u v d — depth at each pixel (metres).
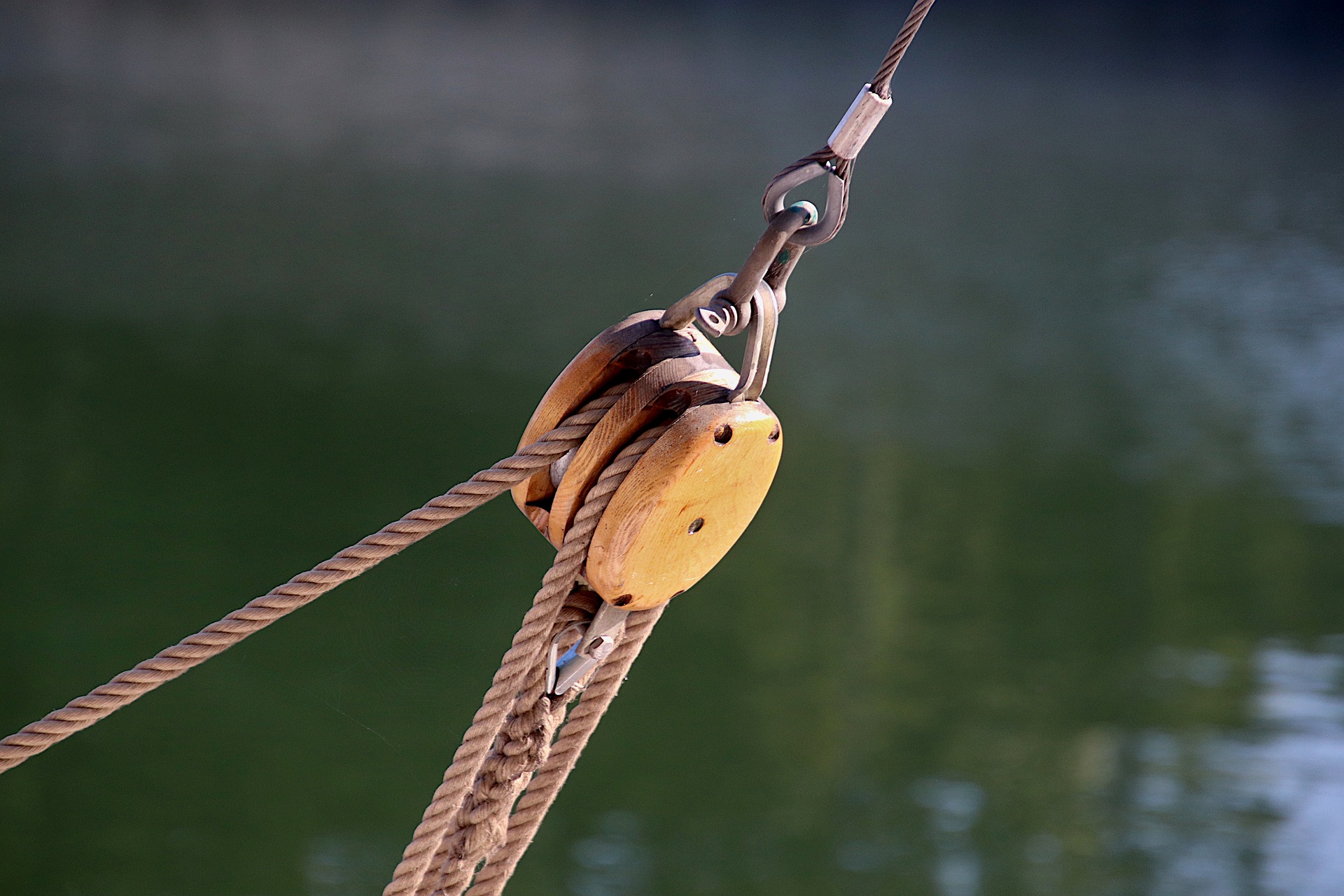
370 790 31.66
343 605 40.03
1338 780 34.00
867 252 99.44
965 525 51.06
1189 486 55.53
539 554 36.25
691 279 82.44
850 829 32.12
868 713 37.38
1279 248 104.62
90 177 104.00
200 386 60.34
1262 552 48.94
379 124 140.38
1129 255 101.31
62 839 30.16
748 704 38.12
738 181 119.69
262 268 81.62
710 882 30.31
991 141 155.25
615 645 6.77
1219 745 36.25
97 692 6.20
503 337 69.94
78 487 48.97
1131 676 39.84
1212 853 31.48
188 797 31.69
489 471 6.16
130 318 69.50
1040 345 76.56
